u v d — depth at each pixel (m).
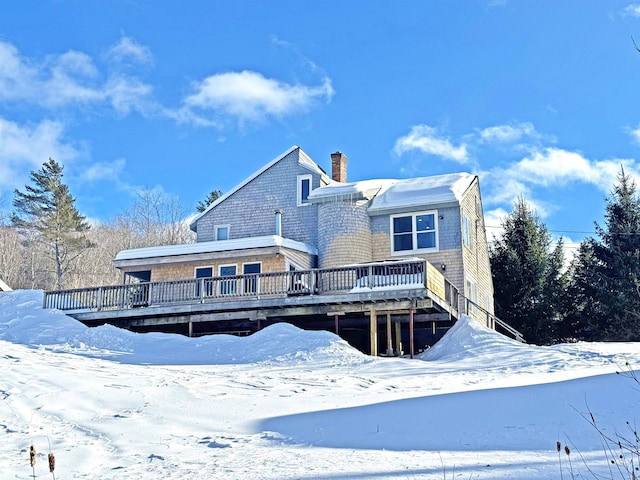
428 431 8.72
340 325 22.94
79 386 11.69
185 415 10.10
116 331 20.59
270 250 24.84
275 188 28.86
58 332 20.94
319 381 13.20
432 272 20.31
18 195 57.25
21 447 8.33
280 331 19.48
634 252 32.62
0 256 53.34
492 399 10.21
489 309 29.53
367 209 25.75
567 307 34.44
